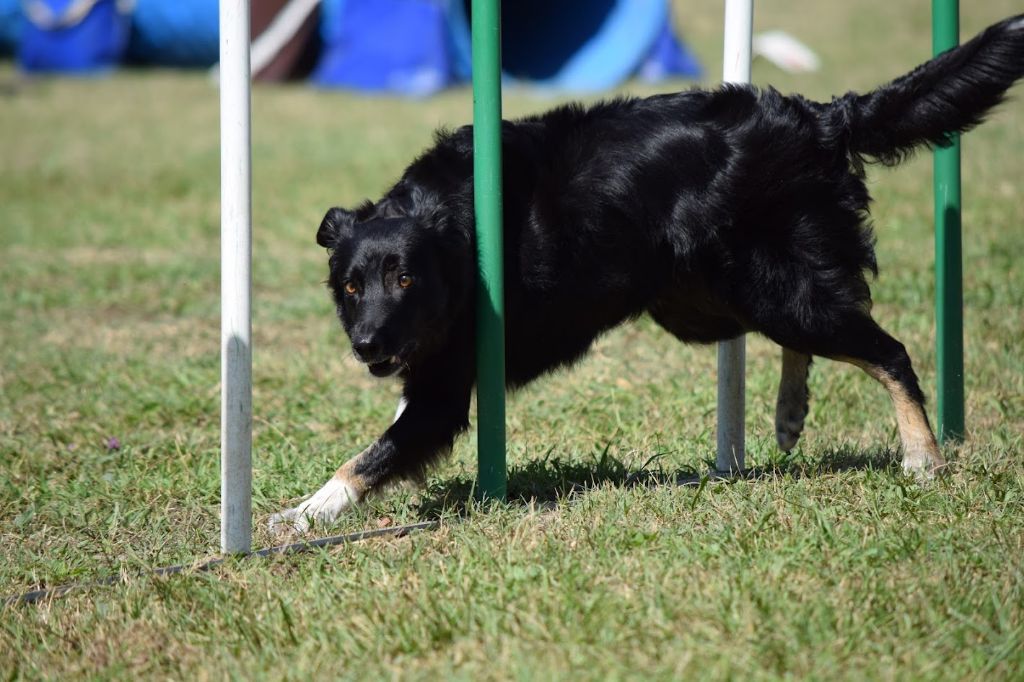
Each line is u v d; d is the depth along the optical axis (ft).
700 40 142.41
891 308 44.65
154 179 80.64
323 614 21.06
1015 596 19.86
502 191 25.94
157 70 140.87
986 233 52.70
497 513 25.34
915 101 26.89
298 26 127.03
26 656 20.93
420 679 18.42
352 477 26.53
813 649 18.67
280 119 103.86
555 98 107.65
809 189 26.81
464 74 124.57
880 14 142.92
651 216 26.50
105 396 39.11
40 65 138.21
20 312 51.19
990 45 26.37
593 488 27.09
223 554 24.32
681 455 31.12
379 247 25.31
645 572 21.48
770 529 23.56
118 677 19.79
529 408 36.09
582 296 26.73
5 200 74.90
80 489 30.14
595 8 126.93
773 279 26.84
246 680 18.98
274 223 65.46
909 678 17.56
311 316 48.88
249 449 24.07
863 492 25.54
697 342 29.63
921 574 20.95
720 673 17.76
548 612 20.22
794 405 30.40
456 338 26.55
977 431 31.91
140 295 52.95
